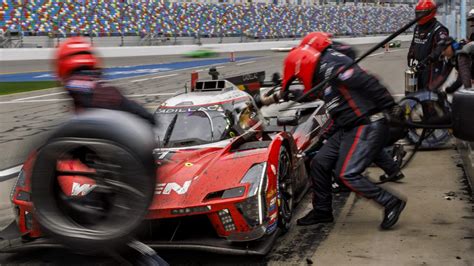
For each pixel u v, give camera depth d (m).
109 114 2.00
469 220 4.39
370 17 48.00
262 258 3.81
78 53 2.52
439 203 4.88
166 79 18.86
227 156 4.21
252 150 4.28
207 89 5.47
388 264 3.58
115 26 31.50
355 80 4.03
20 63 24.23
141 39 32.16
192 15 35.91
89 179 2.18
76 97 2.53
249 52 33.53
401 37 49.31
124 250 2.55
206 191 3.73
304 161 5.36
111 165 1.96
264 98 4.42
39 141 2.10
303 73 4.16
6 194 5.88
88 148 2.00
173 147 4.57
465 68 5.81
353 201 5.24
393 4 52.50
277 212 4.01
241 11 38.94
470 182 5.14
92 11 30.53
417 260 3.63
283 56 30.75
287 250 3.97
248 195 3.65
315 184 4.49
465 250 3.75
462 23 11.04
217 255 3.89
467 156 5.47
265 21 40.31
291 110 6.98
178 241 3.75
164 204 3.64
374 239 4.10
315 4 46.62
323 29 44.31
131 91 15.62
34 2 28.31
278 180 4.07
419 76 6.71
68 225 2.05
